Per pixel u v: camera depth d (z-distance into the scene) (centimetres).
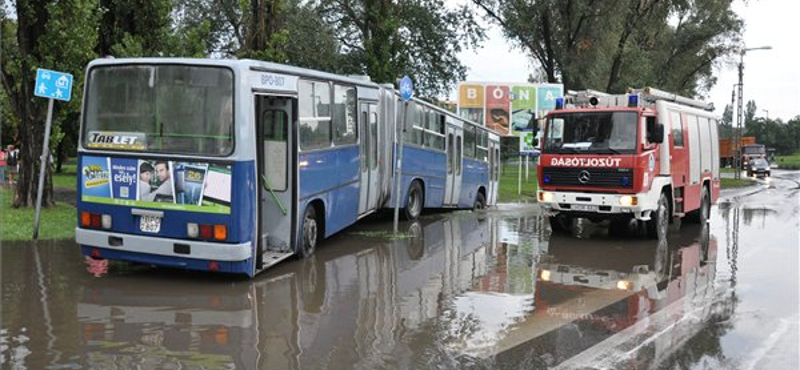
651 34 4466
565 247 1278
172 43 1794
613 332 695
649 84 4134
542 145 1398
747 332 699
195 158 845
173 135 859
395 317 736
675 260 1149
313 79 1045
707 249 1280
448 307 786
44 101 1526
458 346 638
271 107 987
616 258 1164
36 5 1461
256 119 876
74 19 1436
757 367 589
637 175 1291
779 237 1466
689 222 1728
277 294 830
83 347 609
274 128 989
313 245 1095
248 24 1883
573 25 3634
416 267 1037
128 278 895
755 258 1176
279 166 991
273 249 1008
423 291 870
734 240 1414
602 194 1323
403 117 1388
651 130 1338
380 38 2302
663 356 618
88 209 894
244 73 847
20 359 573
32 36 1477
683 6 4159
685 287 926
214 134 847
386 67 2288
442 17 3656
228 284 877
